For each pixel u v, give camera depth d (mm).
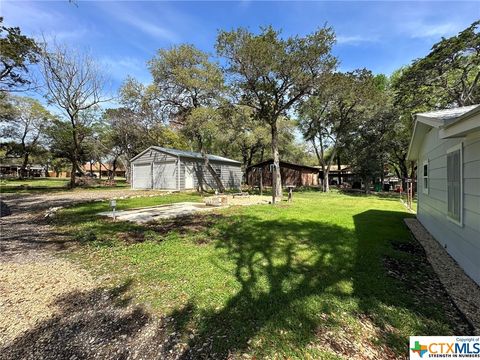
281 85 12742
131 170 19312
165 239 5070
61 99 17031
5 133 20672
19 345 2037
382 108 17688
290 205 10414
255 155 30625
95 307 2580
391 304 2613
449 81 13961
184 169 17172
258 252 4230
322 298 2699
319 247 4496
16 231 5828
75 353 1949
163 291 2893
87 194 14781
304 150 33781
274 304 2580
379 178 21672
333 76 12477
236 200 12477
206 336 2121
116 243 4789
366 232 5652
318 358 1869
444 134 3434
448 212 4395
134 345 2031
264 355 1903
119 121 22859
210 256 4047
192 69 13719
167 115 16891
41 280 3203
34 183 24984
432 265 3797
